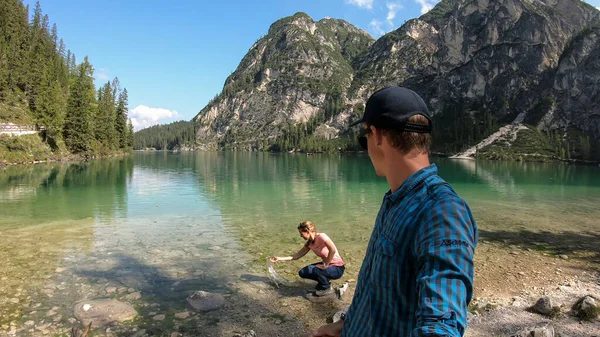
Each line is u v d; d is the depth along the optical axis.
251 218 14.01
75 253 9.07
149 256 8.92
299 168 52.41
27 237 10.66
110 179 30.80
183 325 5.56
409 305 1.26
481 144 128.88
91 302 6.17
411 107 1.37
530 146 118.25
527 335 4.89
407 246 1.28
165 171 42.88
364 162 77.12
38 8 111.75
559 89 143.88
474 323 5.84
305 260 8.78
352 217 14.32
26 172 37.25
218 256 9.01
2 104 67.06
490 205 18.19
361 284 1.54
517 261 9.00
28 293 6.57
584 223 13.55
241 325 5.63
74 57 127.44
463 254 1.15
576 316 5.89
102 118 86.50
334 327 1.78
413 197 1.33
